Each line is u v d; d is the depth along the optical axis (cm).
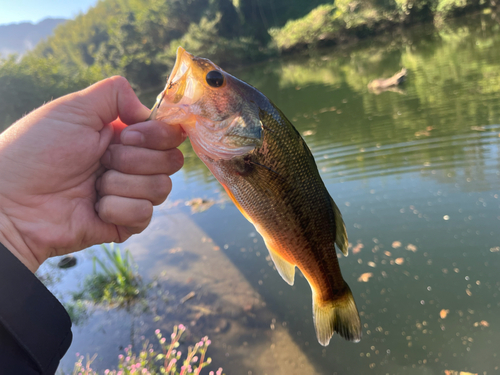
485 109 785
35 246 125
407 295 362
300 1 5166
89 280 486
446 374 283
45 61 3359
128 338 372
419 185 549
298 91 1781
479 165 559
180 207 677
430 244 421
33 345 85
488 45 1620
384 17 3769
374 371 299
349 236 472
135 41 5181
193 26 4662
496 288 345
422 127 782
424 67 1502
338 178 641
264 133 155
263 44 4709
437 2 3462
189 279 454
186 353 342
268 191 160
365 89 1387
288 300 391
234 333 358
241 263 468
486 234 414
